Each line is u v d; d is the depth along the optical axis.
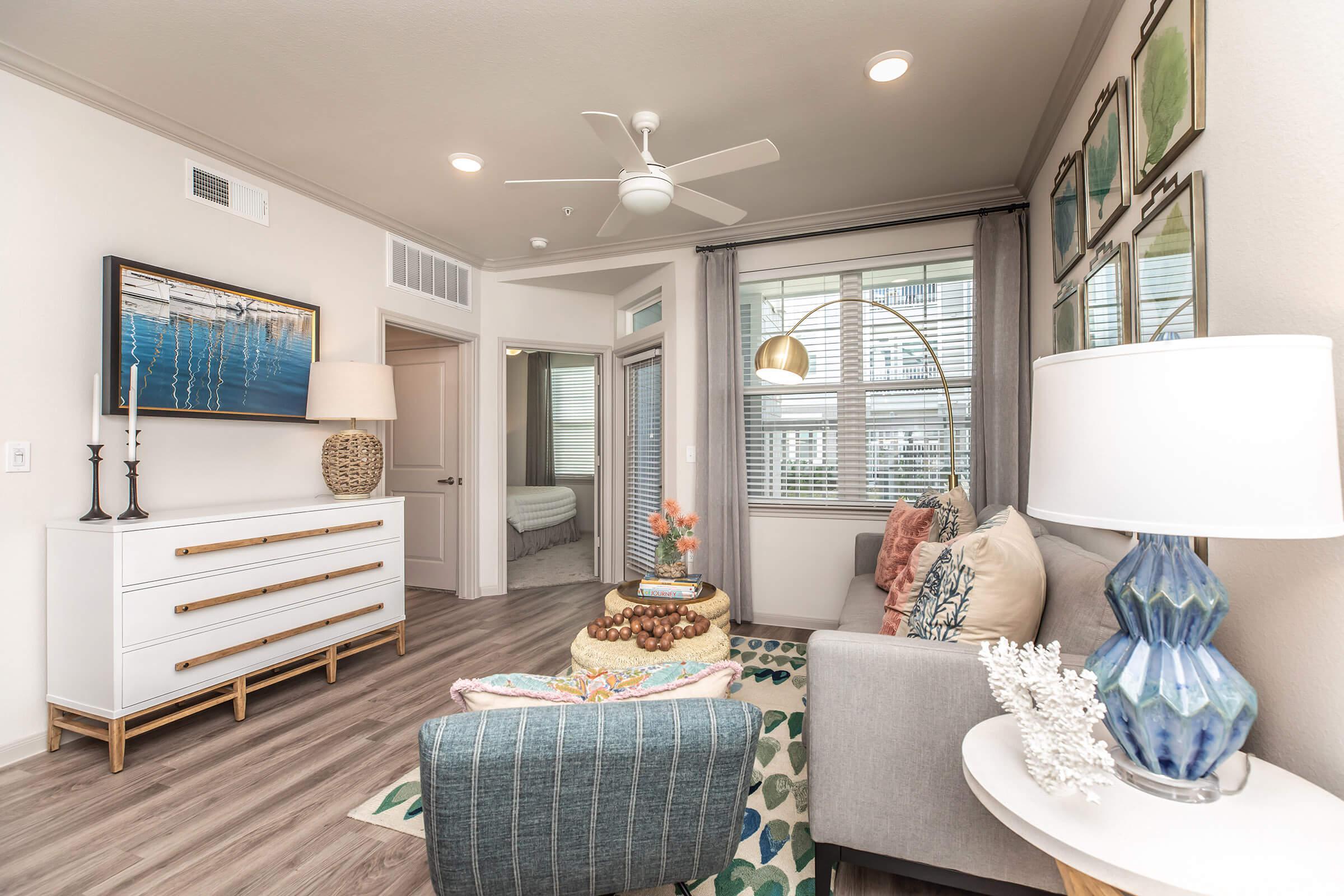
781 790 1.97
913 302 3.74
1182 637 0.92
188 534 2.32
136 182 2.57
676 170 2.38
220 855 1.66
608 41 2.18
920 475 3.71
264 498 3.07
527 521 6.13
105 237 2.46
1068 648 1.43
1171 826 0.84
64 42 2.15
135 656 2.14
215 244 2.87
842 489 3.86
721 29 2.13
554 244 4.27
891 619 1.84
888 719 1.39
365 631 3.07
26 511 2.22
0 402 2.16
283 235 3.20
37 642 2.25
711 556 3.95
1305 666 1.02
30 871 1.59
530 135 2.83
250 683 2.84
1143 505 0.82
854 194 3.50
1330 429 0.79
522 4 2.00
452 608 4.25
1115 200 1.93
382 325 3.79
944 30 2.14
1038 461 0.98
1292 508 0.76
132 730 2.15
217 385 2.82
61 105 2.33
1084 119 2.33
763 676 2.98
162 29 2.10
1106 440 0.85
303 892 1.52
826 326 3.93
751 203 3.62
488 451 4.66
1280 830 0.82
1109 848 0.78
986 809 1.34
